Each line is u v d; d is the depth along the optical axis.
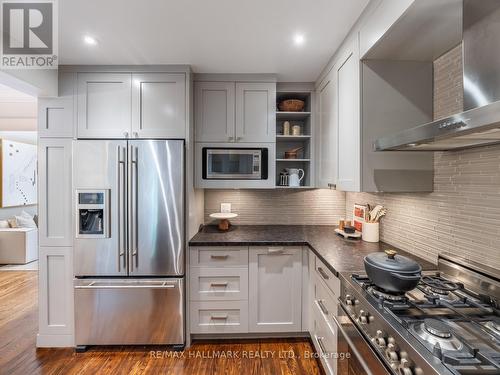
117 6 1.33
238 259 2.05
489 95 0.90
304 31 1.58
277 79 2.34
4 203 4.80
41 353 1.97
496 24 0.88
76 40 1.67
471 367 0.68
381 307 1.00
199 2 1.31
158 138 2.03
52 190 2.01
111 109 2.03
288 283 2.07
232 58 1.94
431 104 1.47
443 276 1.32
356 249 1.80
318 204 2.72
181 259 1.97
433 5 0.99
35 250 4.51
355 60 1.50
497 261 1.10
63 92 2.01
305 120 2.61
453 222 1.33
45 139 2.01
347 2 1.32
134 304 1.97
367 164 1.46
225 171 2.23
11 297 2.97
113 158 1.94
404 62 1.46
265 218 2.72
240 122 2.23
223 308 2.06
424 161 1.47
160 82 2.04
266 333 2.16
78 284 1.96
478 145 1.16
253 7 1.35
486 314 0.97
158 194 1.96
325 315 1.64
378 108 1.46
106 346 2.05
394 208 1.87
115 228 1.95
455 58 1.31
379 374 0.94
